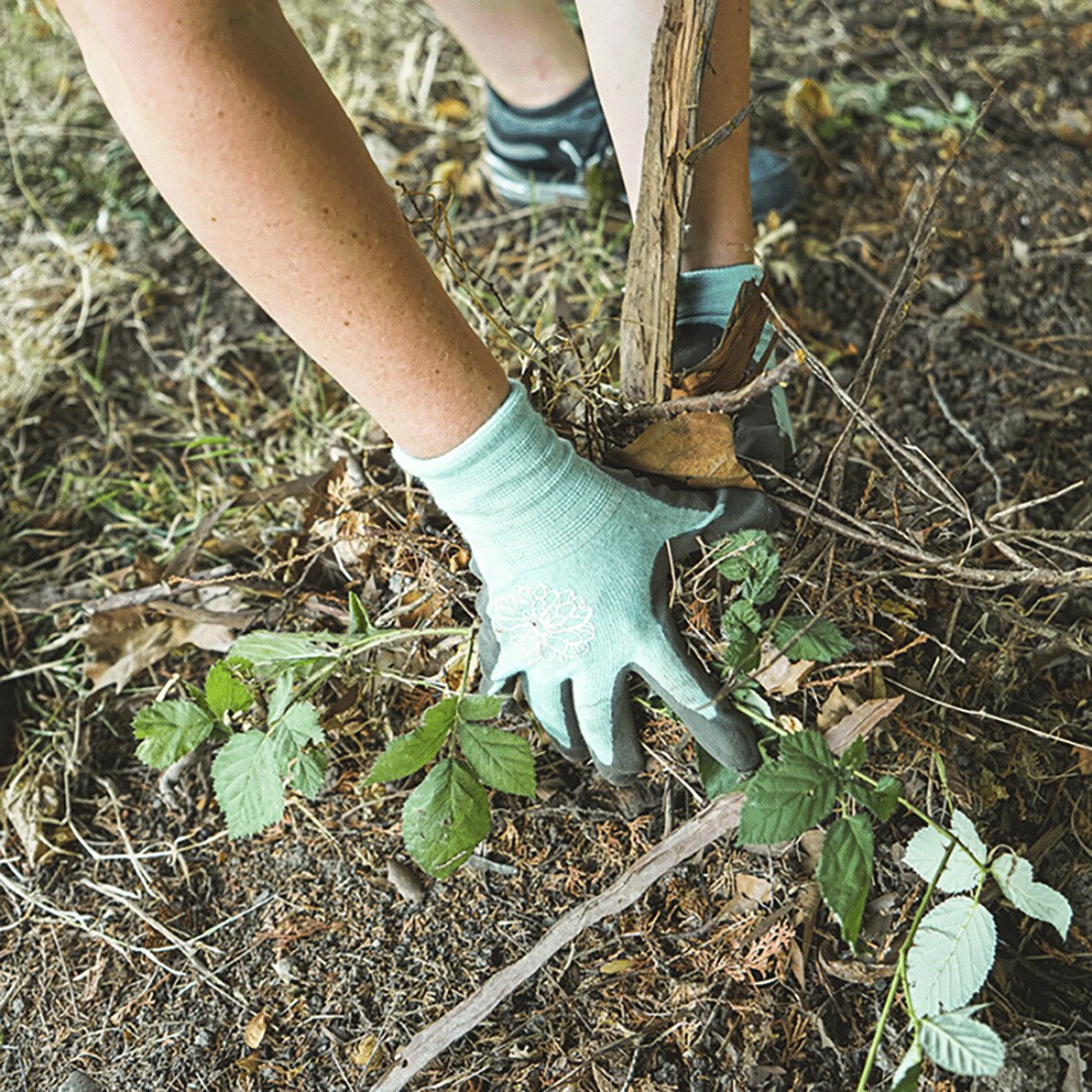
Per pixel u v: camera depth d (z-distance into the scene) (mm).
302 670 1380
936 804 1336
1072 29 2639
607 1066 1249
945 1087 1200
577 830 1409
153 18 868
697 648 1308
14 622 1781
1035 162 2322
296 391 2066
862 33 2707
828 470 1354
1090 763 1400
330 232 957
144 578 1629
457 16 2131
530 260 2227
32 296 2271
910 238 2207
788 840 1161
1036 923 1347
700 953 1311
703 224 1336
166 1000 1367
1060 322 2051
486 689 1312
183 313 2248
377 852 1437
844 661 1334
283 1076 1286
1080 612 1513
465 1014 1263
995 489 1770
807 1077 1232
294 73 937
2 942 1452
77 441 2070
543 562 1189
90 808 1571
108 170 2521
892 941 1287
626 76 1295
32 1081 1327
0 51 2818
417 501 1512
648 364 1295
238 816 1227
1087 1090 1189
